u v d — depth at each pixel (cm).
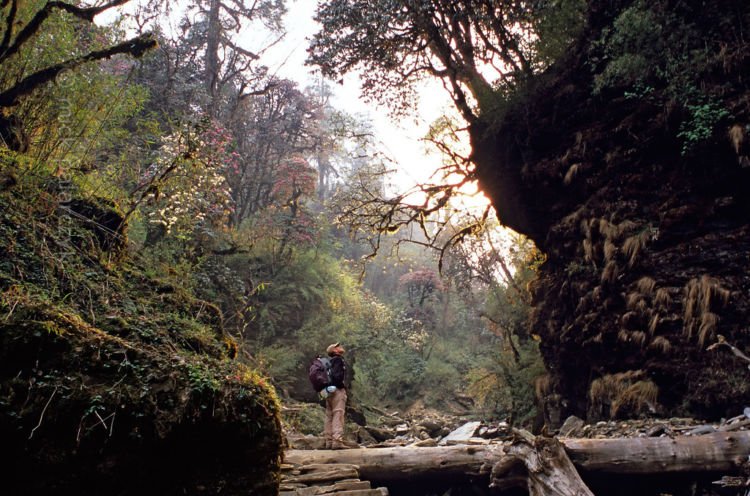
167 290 479
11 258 365
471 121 1228
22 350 299
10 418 278
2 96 471
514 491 633
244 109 2125
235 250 1293
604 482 605
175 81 1714
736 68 754
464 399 2352
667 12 808
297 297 1778
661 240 817
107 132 557
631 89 886
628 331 832
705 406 718
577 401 998
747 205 754
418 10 1138
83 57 507
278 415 362
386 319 2328
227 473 333
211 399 329
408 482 629
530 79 1095
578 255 961
